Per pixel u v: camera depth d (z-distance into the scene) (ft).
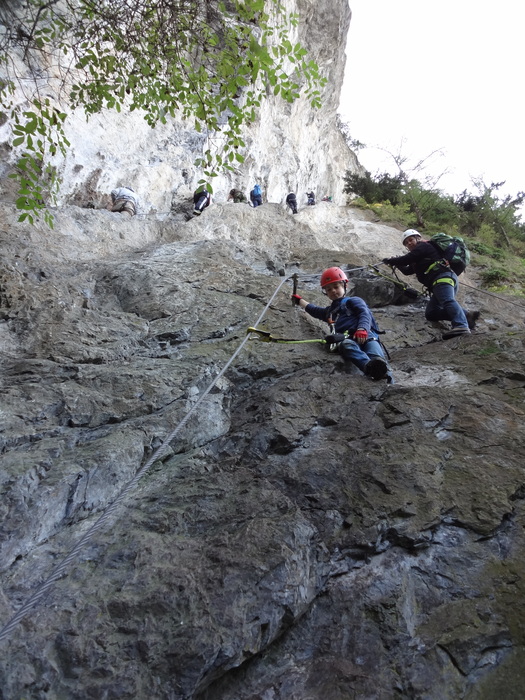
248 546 7.27
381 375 12.31
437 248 17.94
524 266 41.29
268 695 6.14
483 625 6.69
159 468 9.50
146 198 26.89
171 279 17.13
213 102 14.15
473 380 12.38
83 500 8.07
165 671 5.83
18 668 5.57
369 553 7.73
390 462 9.16
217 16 14.19
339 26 52.54
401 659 6.38
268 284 18.11
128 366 12.12
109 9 14.99
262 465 9.61
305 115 55.83
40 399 9.90
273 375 12.96
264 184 47.34
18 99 19.97
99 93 14.78
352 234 37.06
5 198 19.53
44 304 13.65
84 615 6.31
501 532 7.91
